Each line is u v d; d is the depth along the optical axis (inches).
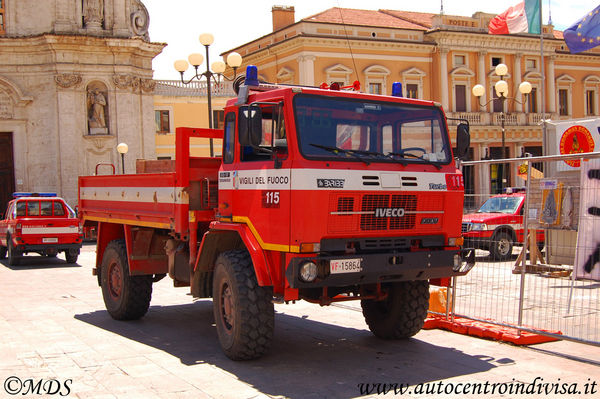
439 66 1710.1
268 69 1729.8
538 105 1857.8
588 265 302.5
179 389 248.4
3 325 384.8
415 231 284.7
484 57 1771.7
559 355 292.2
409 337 330.0
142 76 1486.2
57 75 1381.6
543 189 336.5
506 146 1813.5
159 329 371.6
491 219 583.2
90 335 354.6
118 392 245.6
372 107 284.8
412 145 293.7
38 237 754.2
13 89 1390.3
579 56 1929.1
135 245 379.6
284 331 356.5
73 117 1400.1
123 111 1446.9
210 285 323.3
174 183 332.2
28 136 1412.4
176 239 343.9
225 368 278.7
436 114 304.5
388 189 274.2
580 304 328.5
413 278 283.6
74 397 239.9
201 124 1560.0
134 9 1487.5
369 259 265.6
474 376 261.4
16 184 1403.8
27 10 1402.6
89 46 1407.5
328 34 1578.5
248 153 289.7
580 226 306.2
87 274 669.9
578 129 601.3
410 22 1793.8
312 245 257.4
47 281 610.2
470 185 411.5
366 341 329.4
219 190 308.7
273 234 266.2
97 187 442.9
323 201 259.3
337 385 251.4
